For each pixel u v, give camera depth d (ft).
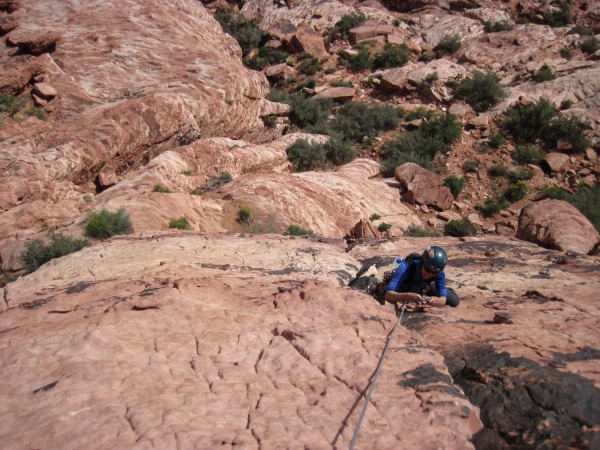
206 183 71.97
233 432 10.91
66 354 13.58
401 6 156.15
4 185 59.93
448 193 85.40
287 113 108.27
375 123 105.09
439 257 17.24
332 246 28.55
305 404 11.89
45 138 71.36
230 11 157.58
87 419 11.07
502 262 25.16
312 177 78.07
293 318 15.89
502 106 104.94
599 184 88.99
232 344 14.33
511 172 91.97
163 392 12.09
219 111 89.61
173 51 95.61
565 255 26.55
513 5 152.56
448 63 118.42
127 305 15.99
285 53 134.92
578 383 11.75
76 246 46.93
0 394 12.10
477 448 10.97
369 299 17.54
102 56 90.07
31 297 19.85
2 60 82.84
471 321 16.85
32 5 97.81
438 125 101.30
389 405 11.74
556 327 15.69
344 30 139.23
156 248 26.43
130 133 74.64
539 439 10.63
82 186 70.03
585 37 123.13
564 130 96.37
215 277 21.02
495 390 12.21
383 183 86.28
